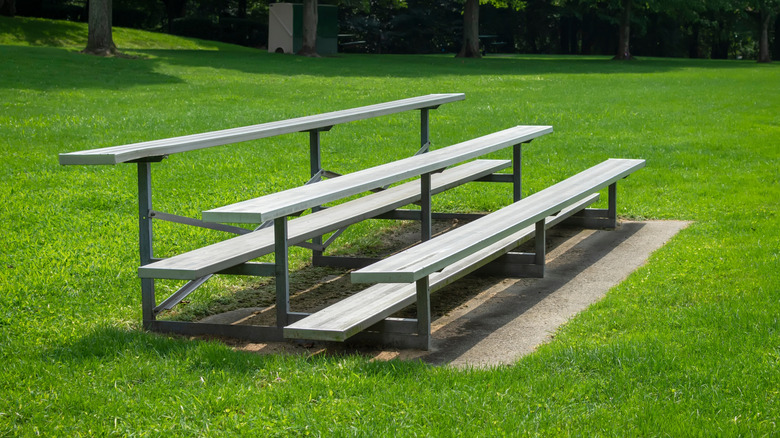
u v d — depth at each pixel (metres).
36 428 3.41
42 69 23.41
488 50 65.75
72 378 3.98
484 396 3.67
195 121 15.01
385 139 13.48
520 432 3.32
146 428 3.43
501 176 7.96
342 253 6.92
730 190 9.27
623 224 7.93
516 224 5.26
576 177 7.43
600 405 3.58
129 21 48.47
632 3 48.97
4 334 4.70
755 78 29.59
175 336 4.83
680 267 5.97
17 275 5.84
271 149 12.13
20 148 11.72
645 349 4.16
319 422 3.43
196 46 40.38
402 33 59.97
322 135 13.77
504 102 19.86
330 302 5.61
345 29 59.44
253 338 4.78
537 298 5.57
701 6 48.75
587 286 5.84
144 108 17.02
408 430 3.35
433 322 5.11
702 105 19.38
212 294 5.75
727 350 4.12
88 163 4.43
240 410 3.60
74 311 5.18
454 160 6.04
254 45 47.62
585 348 4.27
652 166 11.04
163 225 7.43
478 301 5.55
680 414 3.43
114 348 4.40
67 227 7.35
